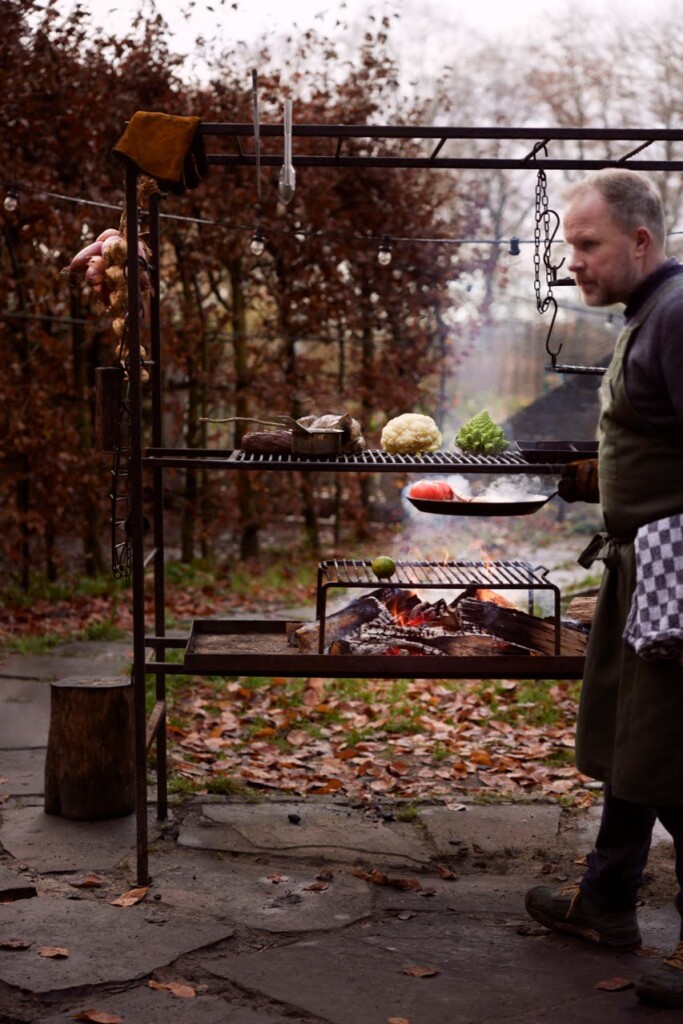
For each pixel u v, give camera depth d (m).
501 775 4.50
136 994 2.63
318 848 3.65
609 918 2.96
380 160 3.76
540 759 4.75
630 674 2.60
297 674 3.21
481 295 10.58
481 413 3.66
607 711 2.76
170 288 9.73
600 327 18.77
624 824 2.90
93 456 8.85
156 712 3.71
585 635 3.29
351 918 3.12
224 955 2.87
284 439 3.43
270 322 9.96
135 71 8.65
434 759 4.72
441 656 3.21
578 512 14.45
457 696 5.70
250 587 8.98
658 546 2.53
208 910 3.14
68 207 8.15
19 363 8.49
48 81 8.05
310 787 4.30
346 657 3.21
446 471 3.22
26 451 8.38
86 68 8.34
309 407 10.00
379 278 9.91
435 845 3.73
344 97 9.92
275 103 9.41
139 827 3.29
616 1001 2.64
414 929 3.06
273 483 10.41
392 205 9.82
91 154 8.28
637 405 2.60
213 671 3.23
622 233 2.61
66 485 8.62
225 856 3.58
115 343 8.68
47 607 8.06
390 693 5.77
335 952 2.89
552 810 4.07
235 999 2.63
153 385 3.85
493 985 2.72
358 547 10.70
